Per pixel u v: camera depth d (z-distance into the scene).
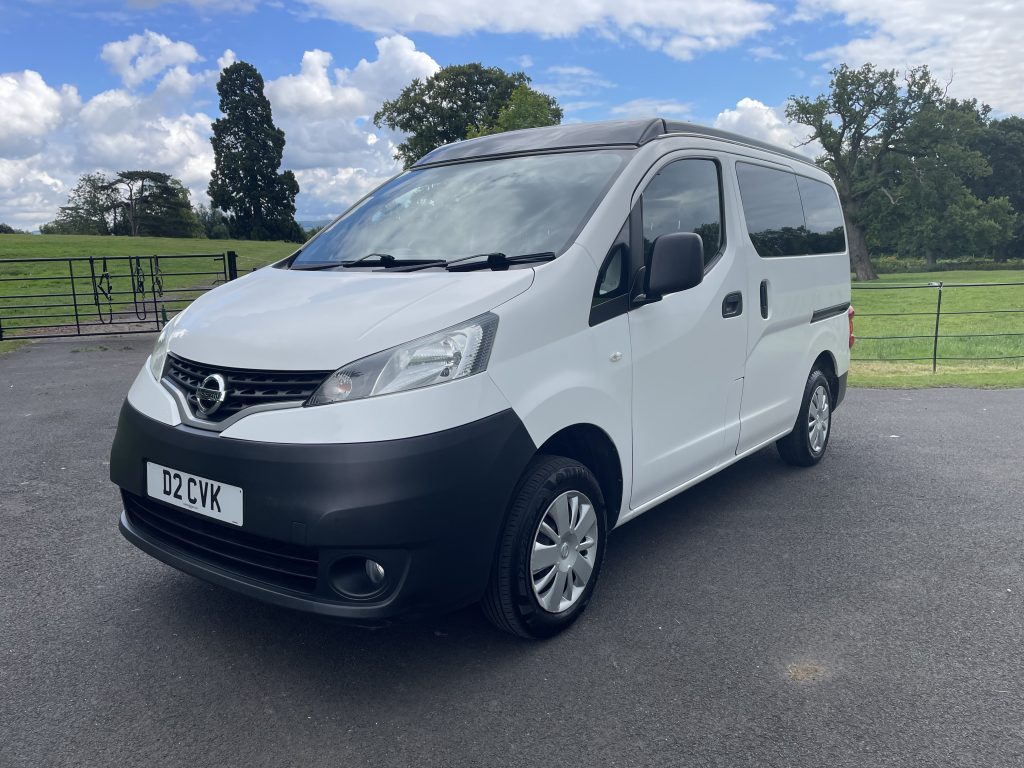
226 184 77.50
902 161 58.50
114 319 15.51
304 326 2.70
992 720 2.49
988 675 2.76
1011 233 63.75
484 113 46.38
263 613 3.23
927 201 58.06
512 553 2.76
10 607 3.26
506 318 2.71
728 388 4.05
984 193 87.75
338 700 2.61
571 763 2.29
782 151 5.00
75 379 8.78
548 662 2.86
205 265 34.12
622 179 3.33
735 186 4.16
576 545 3.04
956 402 7.95
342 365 2.51
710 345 3.82
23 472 5.20
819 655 2.90
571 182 3.41
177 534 2.85
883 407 7.71
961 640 3.01
